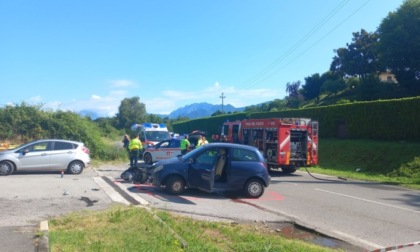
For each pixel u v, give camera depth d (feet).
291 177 64.54
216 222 28.91
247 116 144.25
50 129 83.51
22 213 29.96
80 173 59.93
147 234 23.35
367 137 87.81
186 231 24.61
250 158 42.22
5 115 82.43
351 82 219.82
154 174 41.65
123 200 36.45
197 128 198.29
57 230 24.26
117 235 23.00
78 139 84.02
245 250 21.61
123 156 86.12
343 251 23.59
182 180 41.09
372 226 30.60
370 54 219.41
